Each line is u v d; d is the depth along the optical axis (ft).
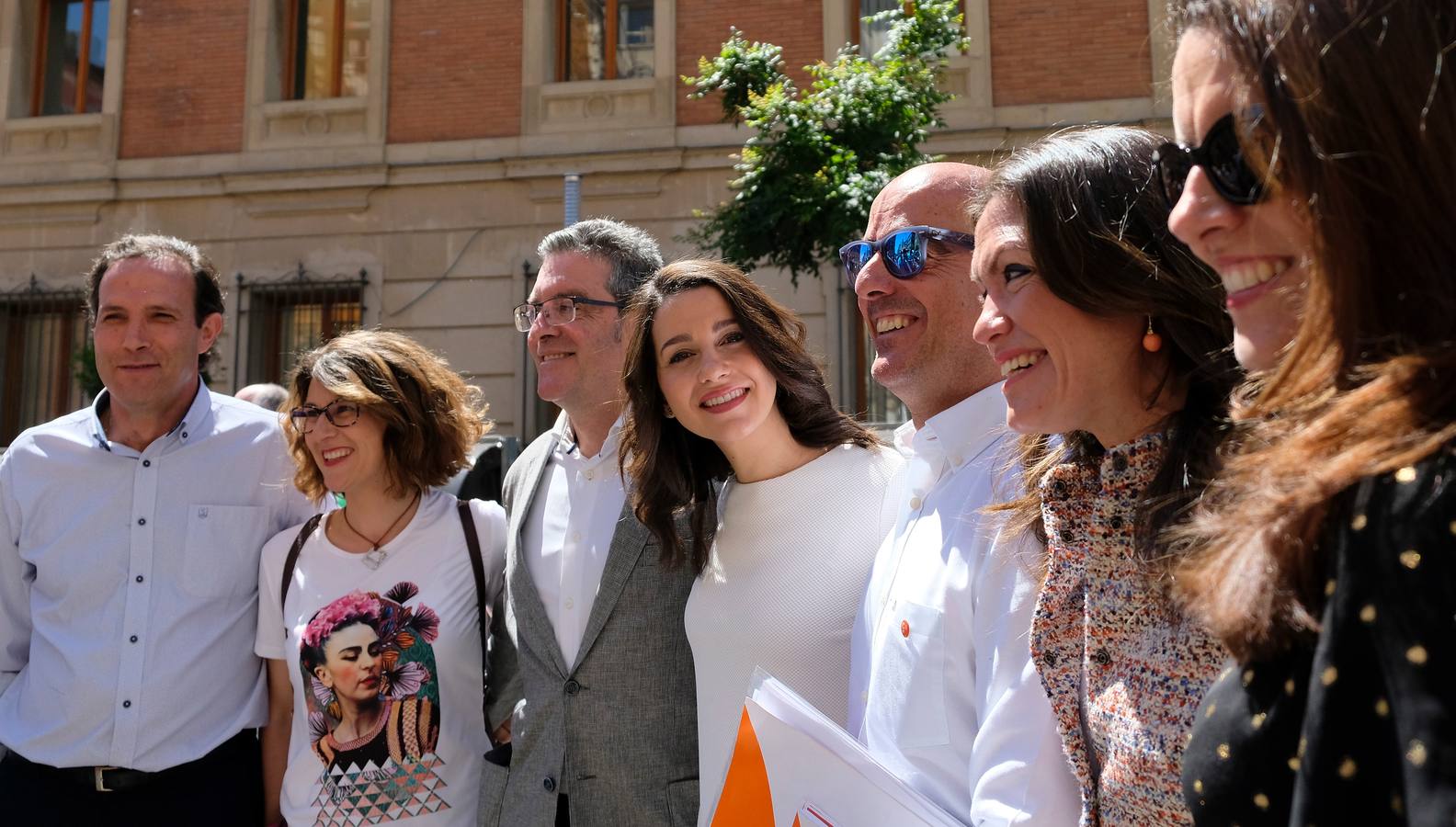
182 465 9.02
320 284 34.24
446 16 34.83
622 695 7.01
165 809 8.35
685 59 33.50
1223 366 3.92
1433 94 2.55
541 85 34.09
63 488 8.96
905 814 4.38
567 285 8.29
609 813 6.92
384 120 34.60
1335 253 2.68
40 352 35.58
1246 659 2.85
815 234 24.09
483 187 34.09
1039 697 4.29
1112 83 31.45
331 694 7.84
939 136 31.91
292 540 8.63
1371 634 2.40
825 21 32.68
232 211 34.94
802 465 6.86
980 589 4.73
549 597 7.63
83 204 35.45
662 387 6.81
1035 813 4.13
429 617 7.96
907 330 6.31
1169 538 3.66
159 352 8.92
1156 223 4.01
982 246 4.50
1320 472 2.58
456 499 8.66
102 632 8.59
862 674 5.84
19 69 36.58
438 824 7.63
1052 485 4.31
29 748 8.44
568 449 8.20
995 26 32.17
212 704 8.59
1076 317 4.15
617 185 33.47
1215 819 2.93
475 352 33.55
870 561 6.56
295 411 8.36
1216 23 3.05
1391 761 2.34
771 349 6.70
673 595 7.14
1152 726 3.68
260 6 35.42
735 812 4.75
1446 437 2.39
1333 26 2.68
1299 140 2.77
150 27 35.88
